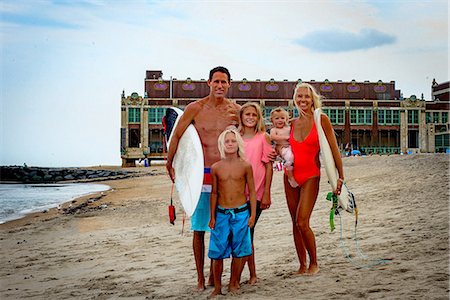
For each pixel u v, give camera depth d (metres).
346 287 4.14
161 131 62.47
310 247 4.96
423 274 4.25
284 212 11.03
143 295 4.84
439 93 71.75
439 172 13.42
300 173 5.13
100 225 12.63
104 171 60.41
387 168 18.67
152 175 47.12
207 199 5.09
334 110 62.25
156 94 63.56
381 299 3.68
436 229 6.35
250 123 5.19
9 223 15.25
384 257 5.18
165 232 10.13
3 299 5.17
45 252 8.79
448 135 61.47
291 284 4.54
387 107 62.91
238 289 4.65
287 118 5.32
